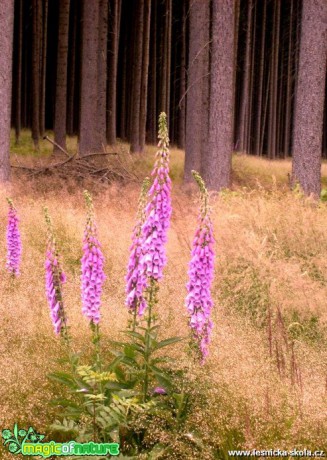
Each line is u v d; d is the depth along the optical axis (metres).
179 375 3.86
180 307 5.61
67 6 22.61
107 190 12.96
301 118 13.20
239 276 7.03
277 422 3.62
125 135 34.38
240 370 4.08
